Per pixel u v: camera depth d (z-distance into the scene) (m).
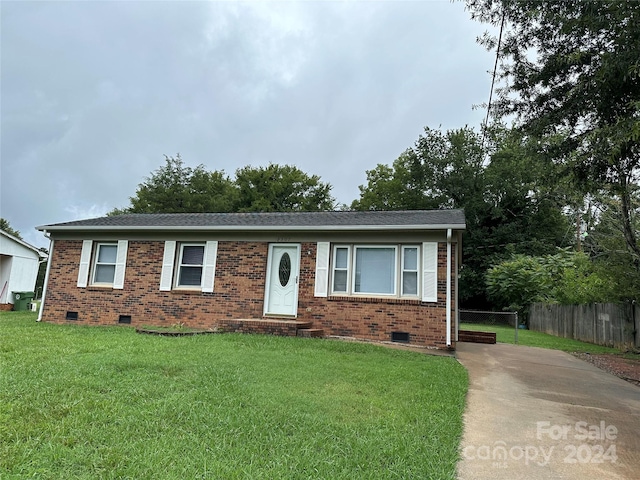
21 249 20.27
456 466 3.35
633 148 6.73
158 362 5.93
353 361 7.02
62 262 12.68
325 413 4.26
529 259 23.25
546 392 6.17
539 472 3.33
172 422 3.75
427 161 31.78
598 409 5.32
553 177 8.71
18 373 5.07
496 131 28.03
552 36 7.72
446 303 9.83
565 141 8.23
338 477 2.92
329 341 9.10
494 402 5.42
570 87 7.97
